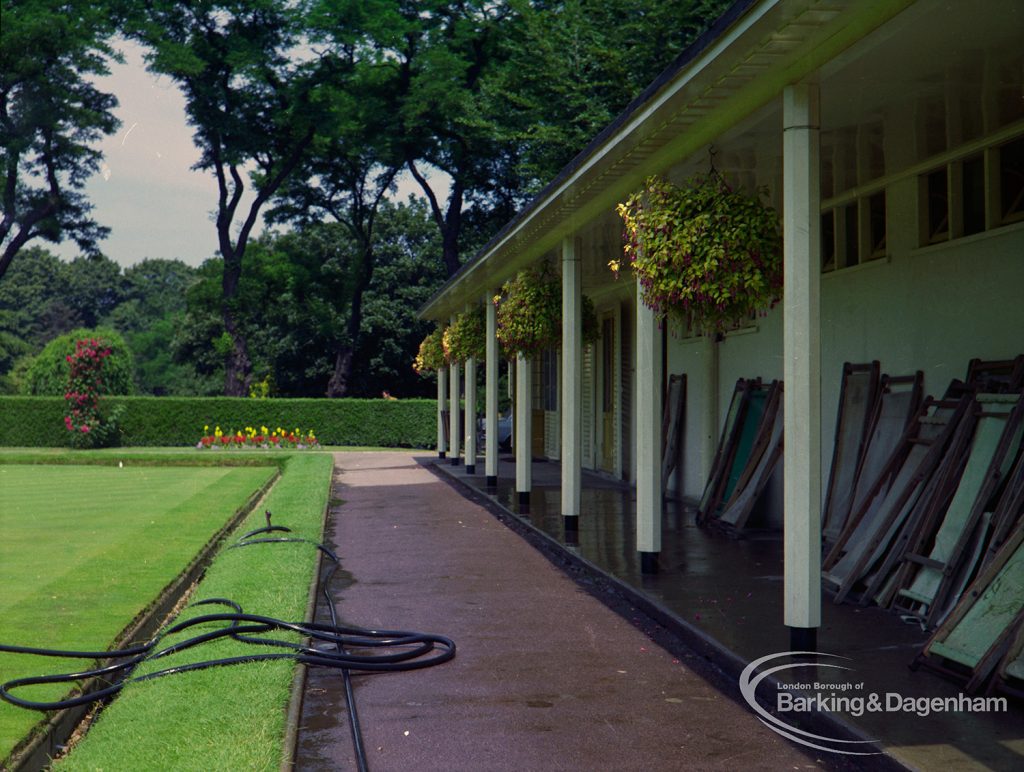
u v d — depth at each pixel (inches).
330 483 672.4
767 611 250.8
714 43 199.2
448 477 730.8
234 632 234.7
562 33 1069.8
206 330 1967.3
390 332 1859.0
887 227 319.3
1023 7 173.0
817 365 208.7
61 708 189.0
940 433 265.6
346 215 1856.5
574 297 405.1
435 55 1432.1
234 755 153.2
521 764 159.9
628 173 311.6
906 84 219.1
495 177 1619.1
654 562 309.0
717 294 239.8
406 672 215.8
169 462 971.9
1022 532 193.5
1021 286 256.4
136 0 1510.8
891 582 252.7
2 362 2591.0
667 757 162.1
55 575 339.3
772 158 286.8
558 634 247.1
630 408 628.7
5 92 1524.4
